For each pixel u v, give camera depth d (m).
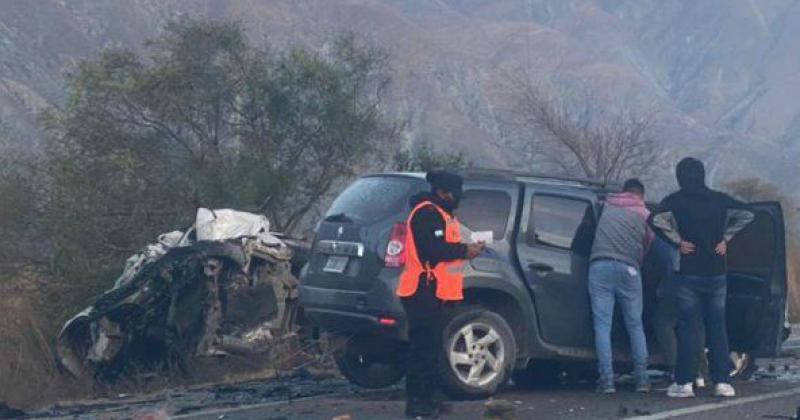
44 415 10.82
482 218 10.45
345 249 10.30
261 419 9.38
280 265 14.27
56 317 18.03
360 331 10.13
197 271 13.67
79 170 19.89
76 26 162.25
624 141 33.88
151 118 20.86
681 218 10.25
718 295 10.34
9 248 18.61
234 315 13.84
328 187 21.84
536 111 34.72
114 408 11.05
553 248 10.70
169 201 19.88
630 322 10.68
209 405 10.55
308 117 21.62
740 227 10.28
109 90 20.41
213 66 21.25
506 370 10.20
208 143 21.11
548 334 10.60
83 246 18.83
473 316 10.06
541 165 35.03
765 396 10.41
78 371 13.55
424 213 9.01
